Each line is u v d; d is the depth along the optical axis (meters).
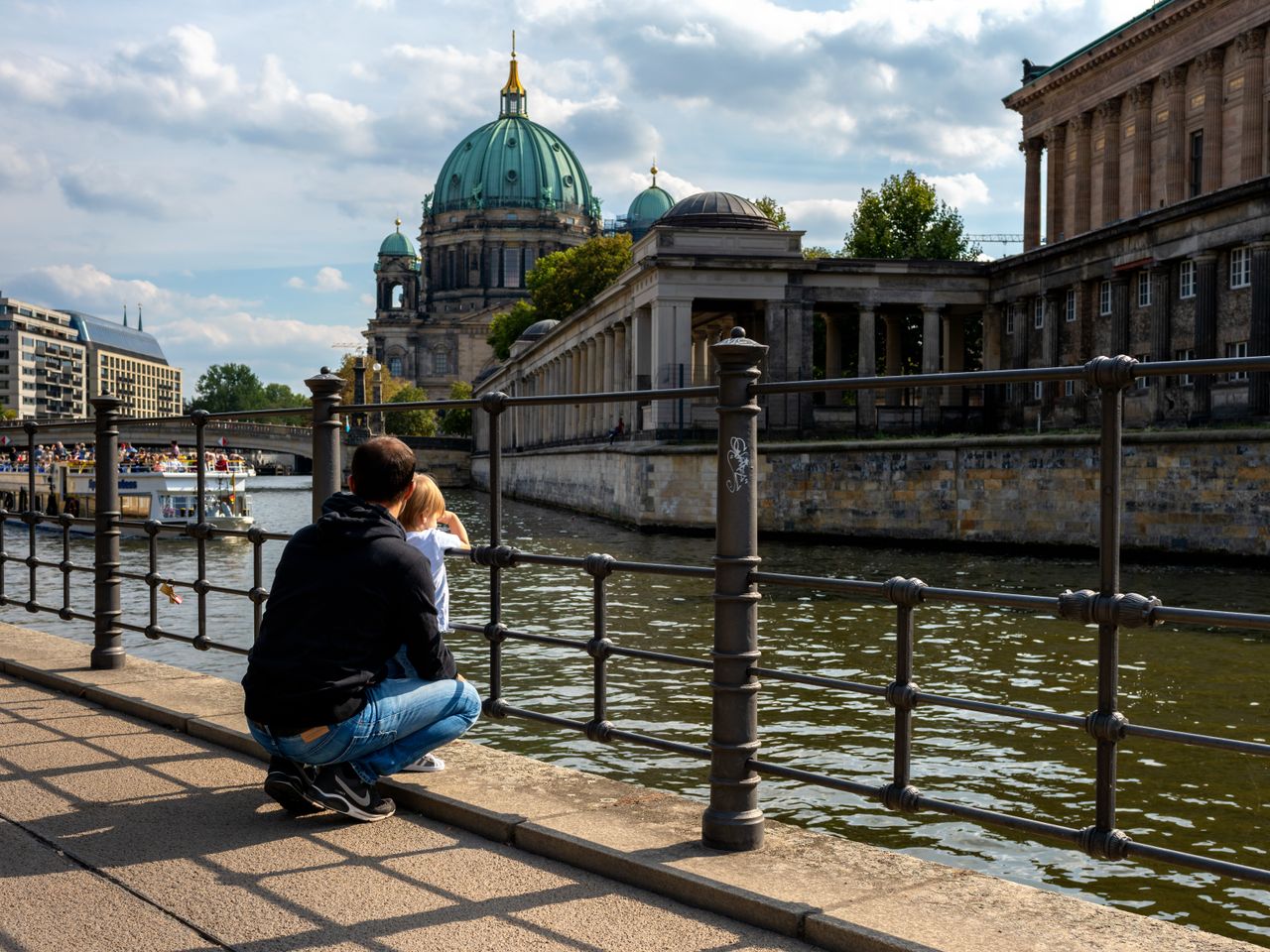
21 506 69.12
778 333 66.88
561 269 124.12
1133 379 5.09
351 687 6.51
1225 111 60.88
